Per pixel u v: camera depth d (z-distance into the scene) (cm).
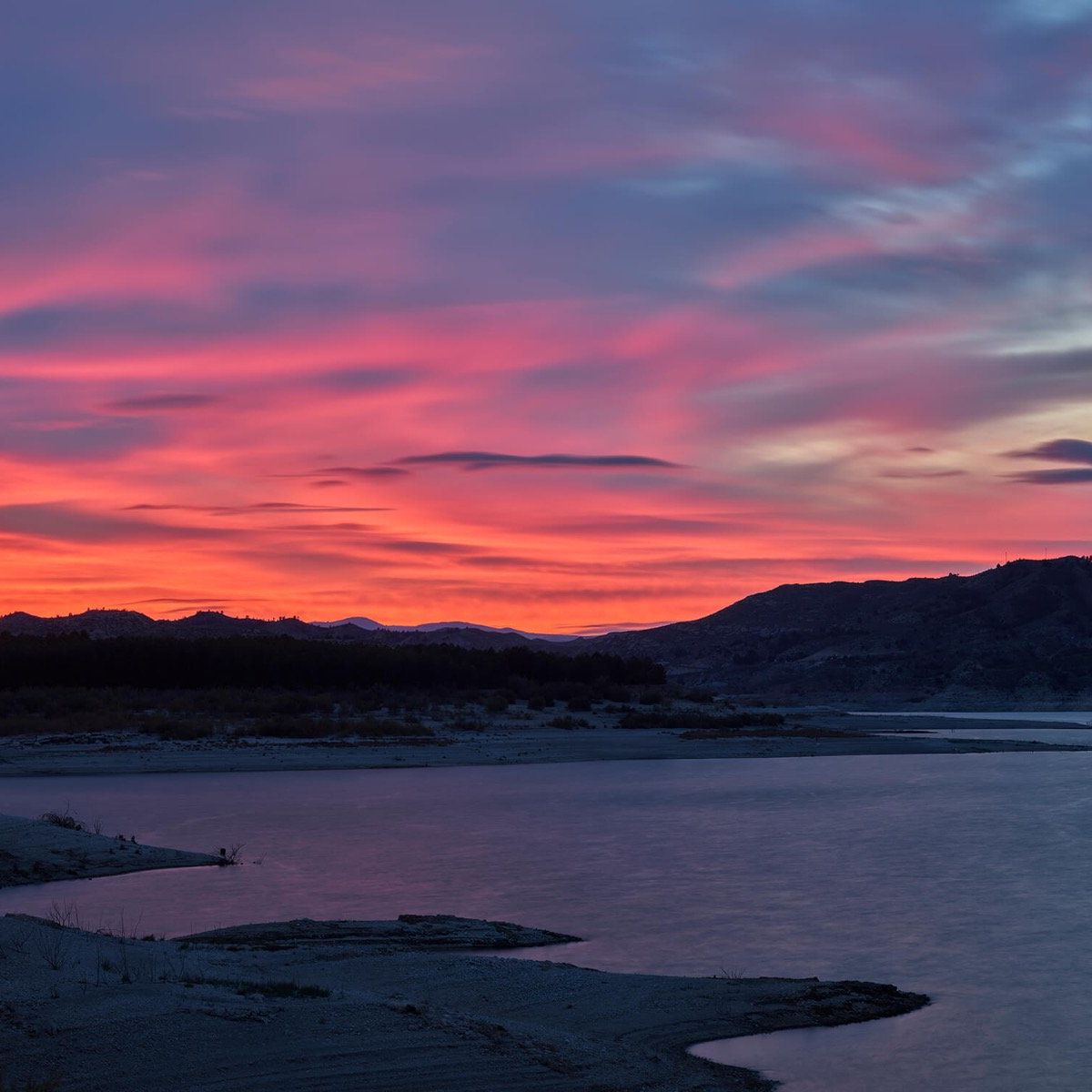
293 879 3444
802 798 5772
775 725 11362
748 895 3212
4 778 6694
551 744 8894
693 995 2100
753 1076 1733
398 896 3181
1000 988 2283
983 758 8625
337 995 1798
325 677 12294
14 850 3594
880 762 8212
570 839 4312
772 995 2123
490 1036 1647
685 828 4628
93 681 11550
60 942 1986
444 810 5234
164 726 8775
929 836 4400
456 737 9269
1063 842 4259
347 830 4556
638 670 15025
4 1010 1540
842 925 2828
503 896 3191
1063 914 2980
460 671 13100
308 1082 1434
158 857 3712
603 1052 1698
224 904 3061
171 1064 1444
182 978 1819
